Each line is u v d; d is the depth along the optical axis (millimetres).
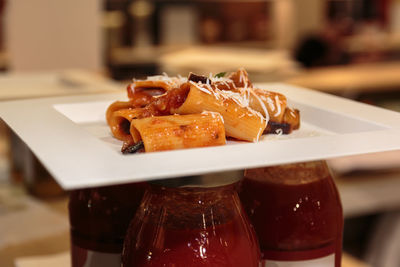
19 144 938
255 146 394
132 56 2254
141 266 441
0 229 758
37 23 1731
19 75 1176
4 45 2129
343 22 2877
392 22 3080
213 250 434
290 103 556
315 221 503
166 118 435
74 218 532
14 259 684
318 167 516
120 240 516
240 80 513
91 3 1771
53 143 393
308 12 3053
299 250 506
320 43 2469
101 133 506
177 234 435
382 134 426
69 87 1033
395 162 1520
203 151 383
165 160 367
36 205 857
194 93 454
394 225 1567
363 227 1756
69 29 1767
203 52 2055
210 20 2682
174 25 2500
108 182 340
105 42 2258
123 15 2354
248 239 451
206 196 435
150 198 448
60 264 658
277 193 503
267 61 1849
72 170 350
